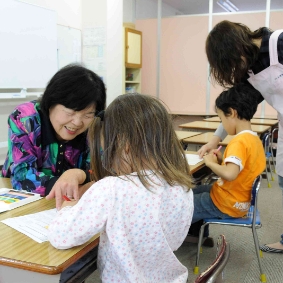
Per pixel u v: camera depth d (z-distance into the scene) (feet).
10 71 12.76
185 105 22.17
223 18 20.31
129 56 19.45
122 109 2.73
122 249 2.52
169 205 2.73
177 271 3.03
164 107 2.86
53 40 14.65
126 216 2.55
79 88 3.77
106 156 2.72
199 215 6.36
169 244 2.92
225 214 6.19
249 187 6.04
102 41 16.70
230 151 5.78
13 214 3.48
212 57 5.46
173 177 2.74
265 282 6.50
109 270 2.72
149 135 2.68
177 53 21.85
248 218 6.36
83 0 16.83
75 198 3.50
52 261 2.50
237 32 5.18
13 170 4.17
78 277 3.09
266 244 7.91
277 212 10.39
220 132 7.33
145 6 23.73
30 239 2.87
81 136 4.51
